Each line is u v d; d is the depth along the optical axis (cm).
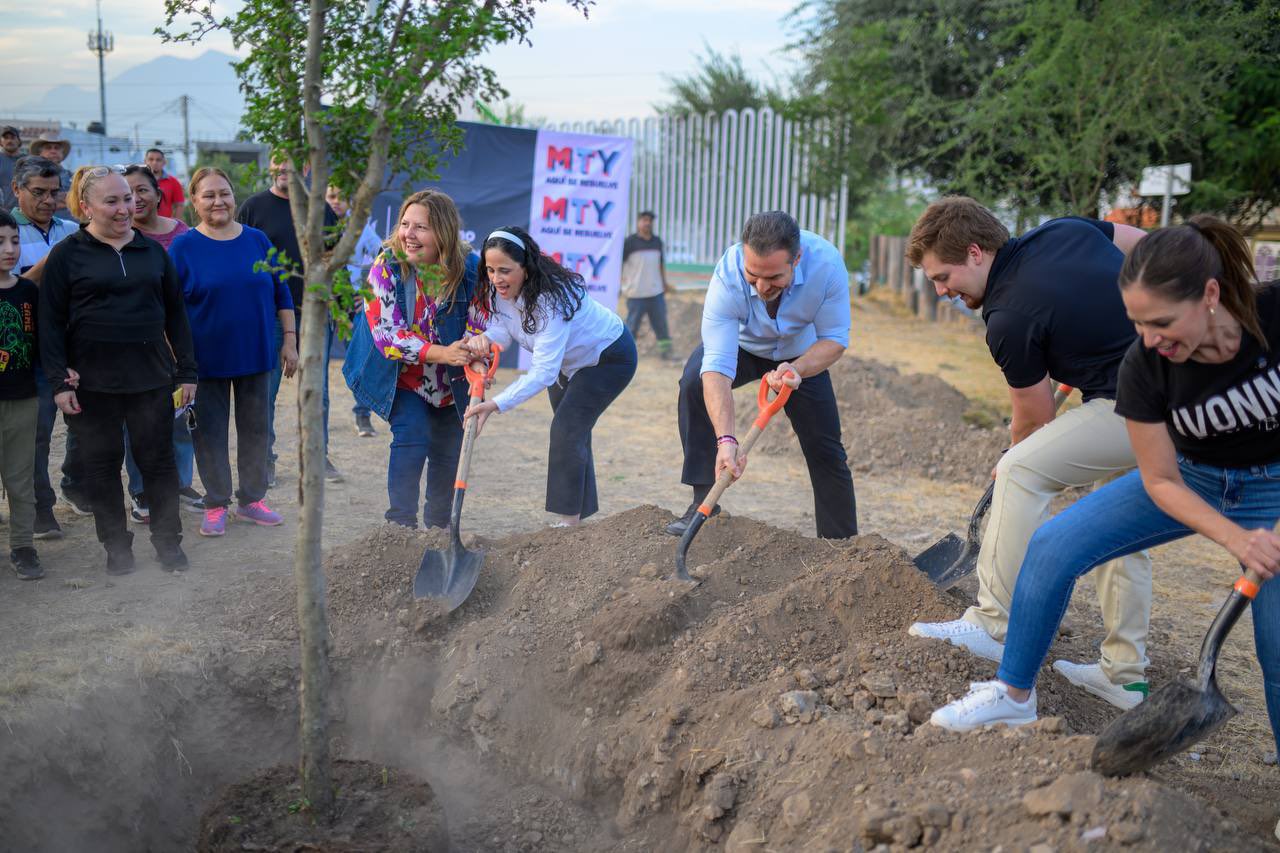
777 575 421
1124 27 898
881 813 262
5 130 820
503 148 1146
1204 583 550
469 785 370
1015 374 337
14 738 327
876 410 891
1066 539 292
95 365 466
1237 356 257
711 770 318
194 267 534
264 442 574
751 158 1700
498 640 394
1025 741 281
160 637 405
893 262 1786
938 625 355
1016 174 1084
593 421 509
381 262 461
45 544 536
